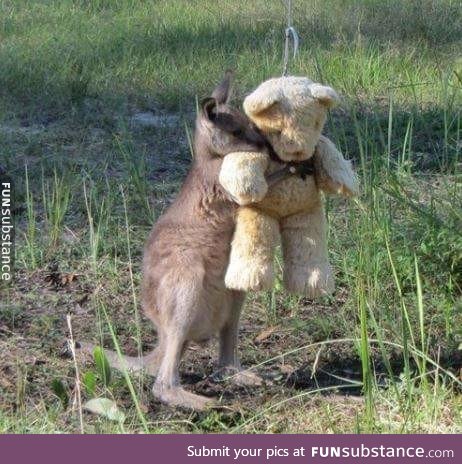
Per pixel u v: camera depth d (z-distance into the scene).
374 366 9.90
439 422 8.69
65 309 11.31
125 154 14.46
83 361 9.95
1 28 22.91
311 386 9.65
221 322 9.36
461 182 13.30
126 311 11.23
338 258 11.95
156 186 14.42
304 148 8.14
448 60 20.38
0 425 8.54
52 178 14.66
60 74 19.28
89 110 17.70
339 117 17.05
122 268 12.14
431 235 11.20
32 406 9.12
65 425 8.70
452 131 16.06
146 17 24.22
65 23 23.67
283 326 10.88
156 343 10.58
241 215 8.52
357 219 12.70
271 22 22.92
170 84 19.11
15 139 16.20
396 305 11.01
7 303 11.34
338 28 22.50
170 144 16.30
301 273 8.60
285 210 8.47
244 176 8.05
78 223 13.27
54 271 12.17
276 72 19.28
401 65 19.95
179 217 9.01
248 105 8.10
